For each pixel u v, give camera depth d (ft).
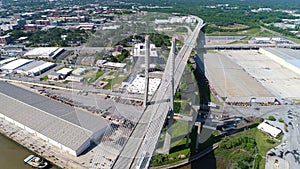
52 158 150.51
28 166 147.54
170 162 150.51
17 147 163.63
